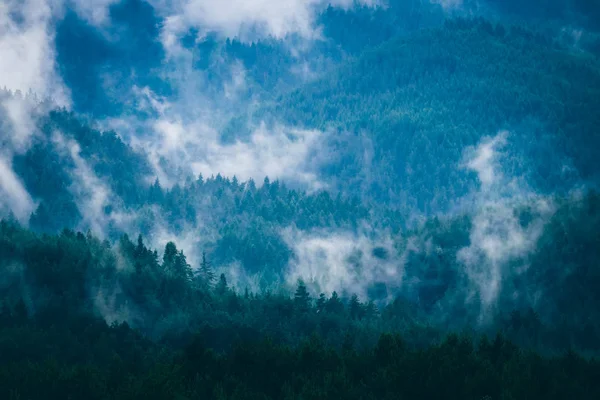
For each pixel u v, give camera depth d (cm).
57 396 15850
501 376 16088
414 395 15888
